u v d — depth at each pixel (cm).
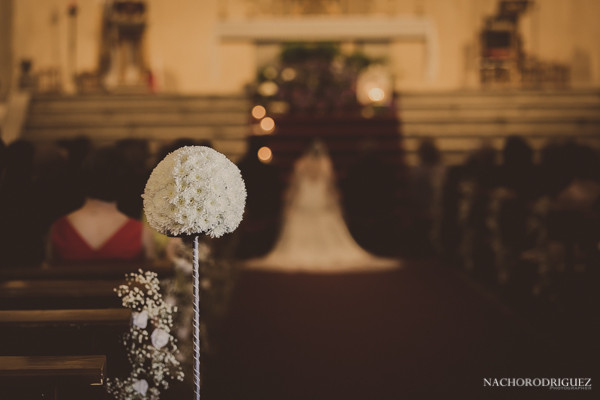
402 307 650
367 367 469
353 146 1224
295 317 612
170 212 260
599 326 532
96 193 400
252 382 438
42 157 505
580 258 552
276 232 1017
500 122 1245
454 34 1603
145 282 350
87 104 1262
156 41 1608
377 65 1394
